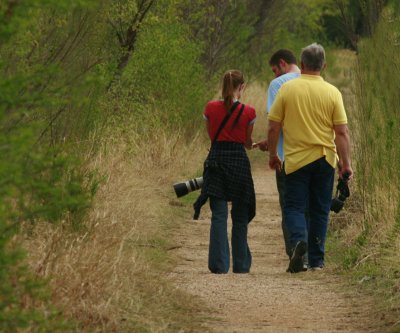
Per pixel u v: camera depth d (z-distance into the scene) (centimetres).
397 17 4359
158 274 3025
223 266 3459
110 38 5284
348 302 2781
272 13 9450
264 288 2986
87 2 1812
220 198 3509
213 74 8112
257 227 4725
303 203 3328
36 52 2939
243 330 2412
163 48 5847
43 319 1917
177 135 5928
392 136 3700
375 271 3131
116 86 5306
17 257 1792
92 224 3005
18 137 1712
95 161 3866
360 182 3906
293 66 3741
